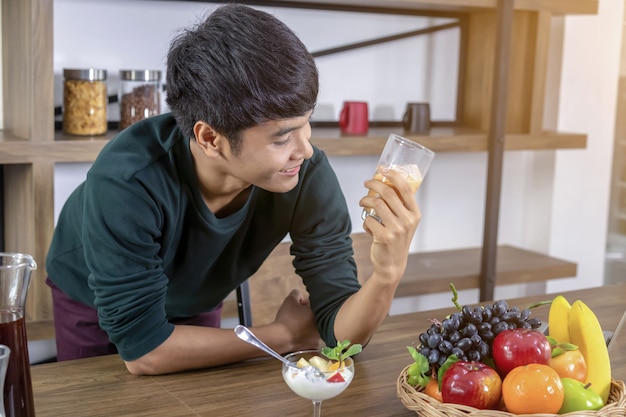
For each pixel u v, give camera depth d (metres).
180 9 2.73
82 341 1.78
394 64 3.14
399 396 1.18
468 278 3.03
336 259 1.54
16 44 2.32
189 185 1.38
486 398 1.08
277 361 1.46
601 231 3.70
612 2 3.51
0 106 2.50
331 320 1.49
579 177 3.60
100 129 2.43
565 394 1.09
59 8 2.53
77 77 2.37
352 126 2.86
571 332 1.25
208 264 1.54
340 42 3.00
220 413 1.22
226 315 2.62
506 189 3.61
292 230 1.56
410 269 3.08
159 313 1.37
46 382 1.33
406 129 3.04
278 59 1.16
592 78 3.52
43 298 2.32
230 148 1.23
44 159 2.24
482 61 3.21
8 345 1.03
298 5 2.88
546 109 3.50
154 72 2.46
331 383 1.11
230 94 1.17
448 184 3.44
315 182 1.53
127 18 2.64
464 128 3.25
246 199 1.48
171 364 1.37
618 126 3.66
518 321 1.21
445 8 3.05
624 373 1.43
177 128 1.38
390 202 1.33
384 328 1.66
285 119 1.19
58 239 1.70
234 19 1.19
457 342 1.17
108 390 1.30
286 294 1.91
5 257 1.06
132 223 1.31
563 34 3.41
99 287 1.33
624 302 1.94
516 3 2.96
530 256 3.40
